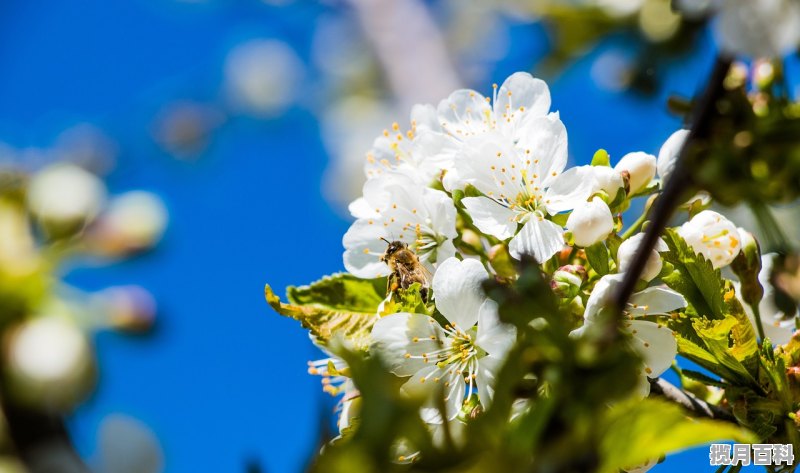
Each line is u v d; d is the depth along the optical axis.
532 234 0.53
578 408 0.45
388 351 0.52
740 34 0.54
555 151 0.54
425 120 0.56
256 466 0.44
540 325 0.45
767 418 0.53
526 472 0.44
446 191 0.54
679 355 0.54
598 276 0.52
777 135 0.58
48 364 0.50
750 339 0.53
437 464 0.44
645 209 0.54
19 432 0.49
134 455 0.50
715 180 0.55
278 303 0.53
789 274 0.56
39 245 0.53
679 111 0.61
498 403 0.45
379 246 0.55
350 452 0.44
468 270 0.52
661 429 0.45
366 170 0.56
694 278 0.53
